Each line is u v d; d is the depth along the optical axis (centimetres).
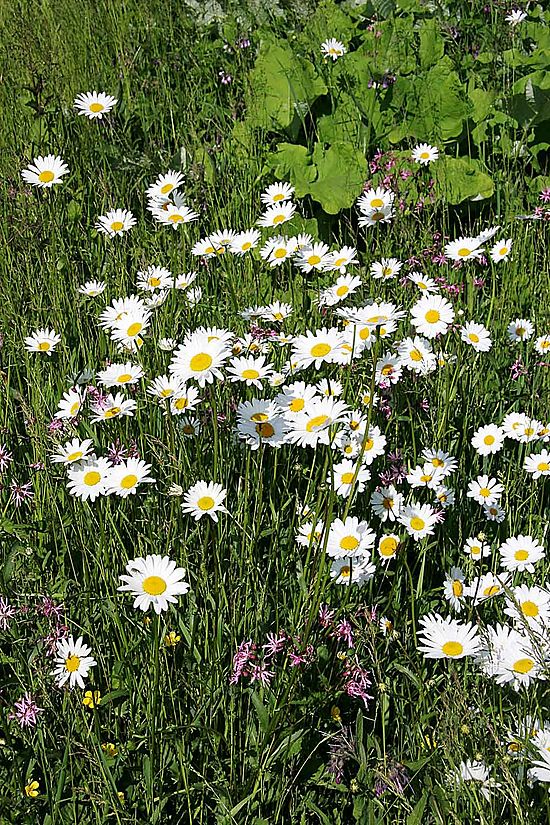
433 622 212
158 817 219
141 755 234
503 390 350
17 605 256
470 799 201
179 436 283
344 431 273
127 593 252
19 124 550
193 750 238
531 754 196
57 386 343
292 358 278
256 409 260
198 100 583
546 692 201
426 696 238
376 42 523
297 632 247
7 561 259
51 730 236
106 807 213
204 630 255
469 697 225
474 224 475
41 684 231
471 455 328
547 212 432
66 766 221
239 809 219
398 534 285
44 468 293
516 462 328
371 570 250
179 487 245
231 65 601
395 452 303
